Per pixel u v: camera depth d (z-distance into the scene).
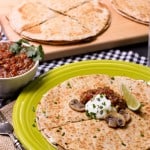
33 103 0.70
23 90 0.71
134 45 0.90
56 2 1.00
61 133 0.66
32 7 0.98
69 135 0.65
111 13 0.97
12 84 0.71
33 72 0.72
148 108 0.70
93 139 0.65
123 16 0.96
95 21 0.93
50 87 0.73
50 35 0.87
